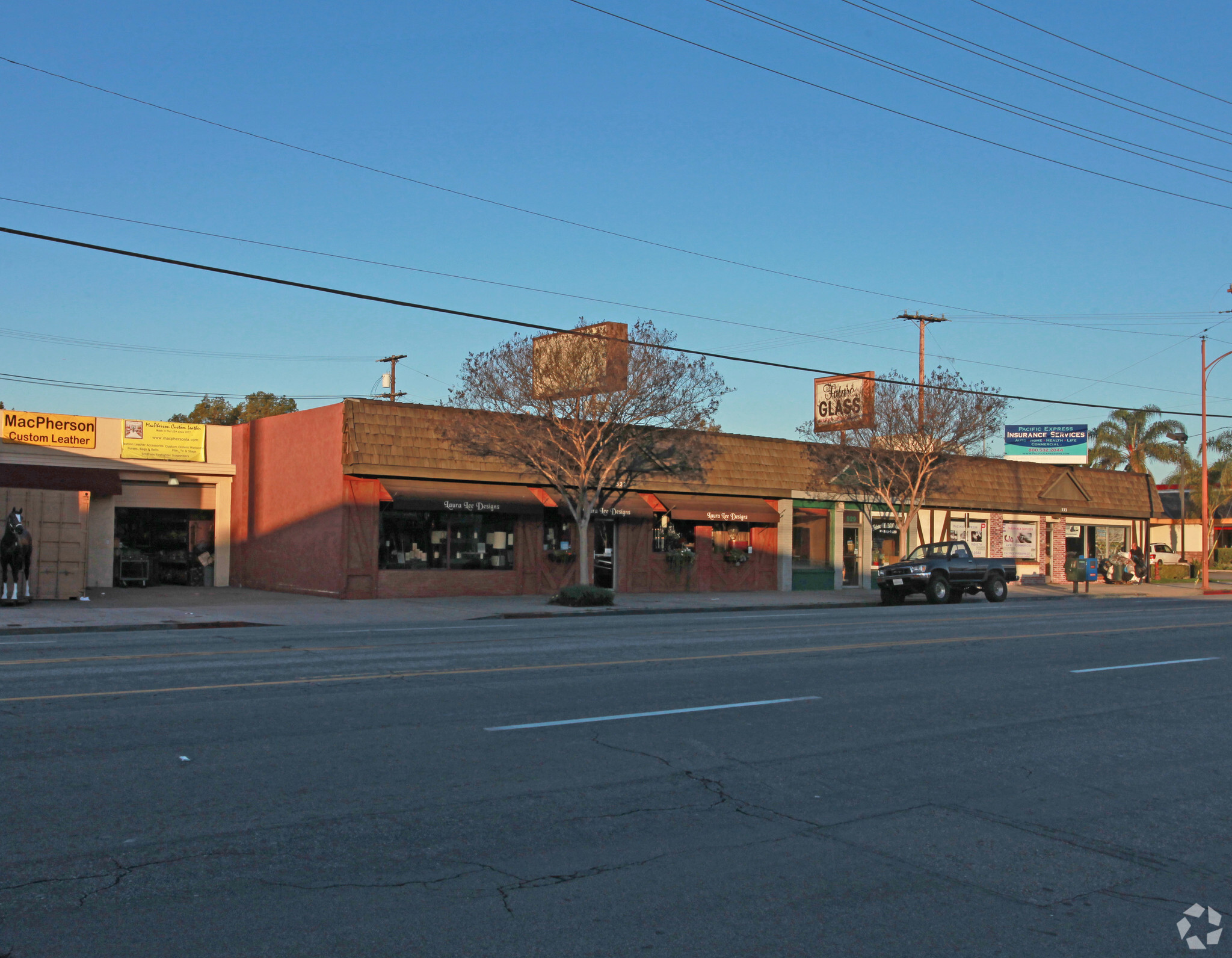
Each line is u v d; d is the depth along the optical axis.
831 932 5.00
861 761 8.53
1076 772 8.41
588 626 20.61
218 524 31.59
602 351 26.19
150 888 5.28
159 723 9.12
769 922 5.09
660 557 32.53
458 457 28.00
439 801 6.97
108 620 20.23
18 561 23.36
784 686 12.25
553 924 4.98
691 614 25.89
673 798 7.24
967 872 5.94
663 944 4.80
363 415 26.67
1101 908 5.45
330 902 5.17
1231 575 57.22
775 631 19.55
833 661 14.70
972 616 25.33
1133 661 15.59
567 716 9.96
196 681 11.61
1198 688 13.02
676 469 31.05
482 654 14.76
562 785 7.48
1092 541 47.22
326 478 27.39
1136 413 63.47
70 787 7.02
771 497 34.47
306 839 6.11
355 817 6.56
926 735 9.65
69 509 25.08
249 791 7.05
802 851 6.20
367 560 26.95
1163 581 50.00
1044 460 48.06
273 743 8.47
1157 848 6.53
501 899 5.28
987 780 8.04
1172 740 9.80
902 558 33.22
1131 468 63.78
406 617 22.66
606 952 4.68
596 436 26.75
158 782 7.20
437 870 5.66
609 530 31.66
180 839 6.05
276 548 29.75
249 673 12.23
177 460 30.62
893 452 32.91
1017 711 11.06
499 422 26.28
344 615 22.91
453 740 8.78
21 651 14.64
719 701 11.05
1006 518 42.94
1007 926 5.16
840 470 34.91
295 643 16.08
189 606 24.27
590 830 6.45
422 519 28.27
